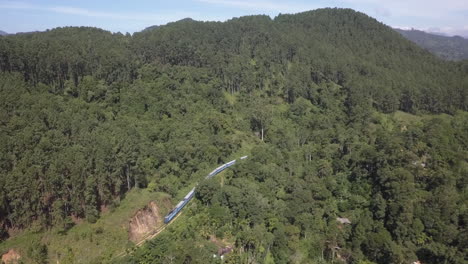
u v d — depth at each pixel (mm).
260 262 79125
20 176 70312
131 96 125562
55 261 68625
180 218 87625
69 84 118812
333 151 125875
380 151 107125
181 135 115500
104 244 73812
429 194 91750
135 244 76938
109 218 79750
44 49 119438
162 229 83375
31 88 108438
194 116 132125
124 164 88062
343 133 134375
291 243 83438
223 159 121750
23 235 71000
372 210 93375
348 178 111625
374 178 104875
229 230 84188
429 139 116500
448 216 86125
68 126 91000
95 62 131625
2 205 68125
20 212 70750
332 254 84812
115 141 89750
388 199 92750
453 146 118625
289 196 97188
